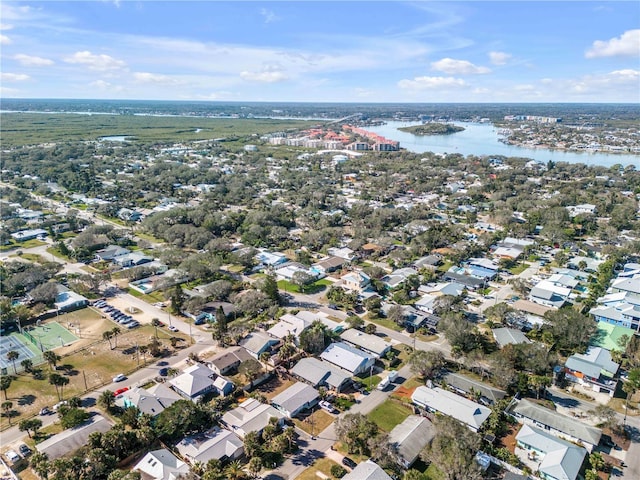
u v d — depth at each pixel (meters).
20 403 112.94
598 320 156.50
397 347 140.88
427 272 193.25
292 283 187.50
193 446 96.50
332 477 90.44
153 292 180.50
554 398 115.69
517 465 92.94
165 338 145.12
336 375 122.25
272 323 154.50
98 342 141.88
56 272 191.75
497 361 119.00
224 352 134.12
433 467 93.31
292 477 90.56
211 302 166.38
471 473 86.12
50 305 165.25
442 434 95.44
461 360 129.12
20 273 180.00
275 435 100.56
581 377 122.38
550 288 176.75
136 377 124.38
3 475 91.06
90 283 176.12
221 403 112.69
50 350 136.75
